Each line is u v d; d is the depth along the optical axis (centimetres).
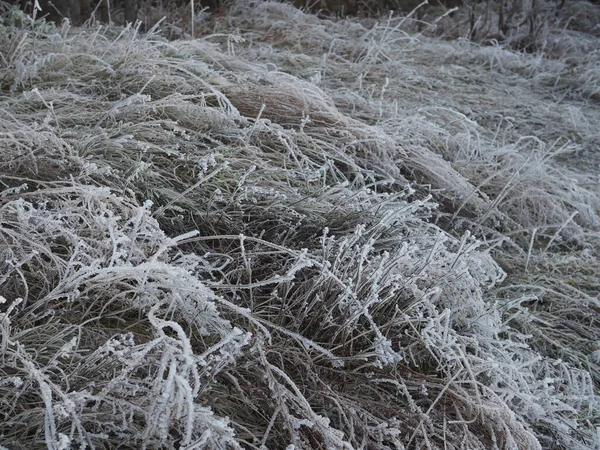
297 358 172
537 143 386
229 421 144
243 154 262
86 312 169
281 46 459
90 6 474
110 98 287
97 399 137
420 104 387
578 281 259
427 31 569
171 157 245
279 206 226
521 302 236
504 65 501
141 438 136
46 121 221
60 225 174
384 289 192
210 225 218
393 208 236
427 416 161
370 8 583
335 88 380
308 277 200
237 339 166
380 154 295
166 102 264
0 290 171
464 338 185
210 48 344
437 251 206
